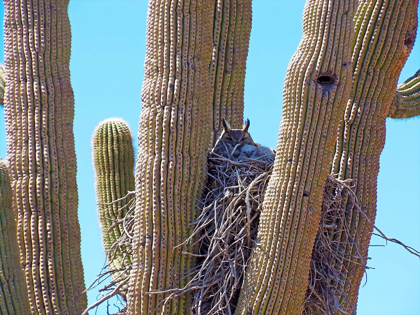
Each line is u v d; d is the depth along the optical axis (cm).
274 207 1125
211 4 1221
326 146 1128
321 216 1209
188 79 1192
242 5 1391
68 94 1334
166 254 1162
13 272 1220
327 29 1137
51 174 1305
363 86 1264
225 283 1152
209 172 1241
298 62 1140
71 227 1312
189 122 1186
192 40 1198
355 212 1232
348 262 1223
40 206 1295
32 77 1316
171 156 1177
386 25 1261
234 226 1172
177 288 1153
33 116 1309
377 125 1262
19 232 1288
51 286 1283
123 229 1377
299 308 1117
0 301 1201
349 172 1246
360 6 1279
